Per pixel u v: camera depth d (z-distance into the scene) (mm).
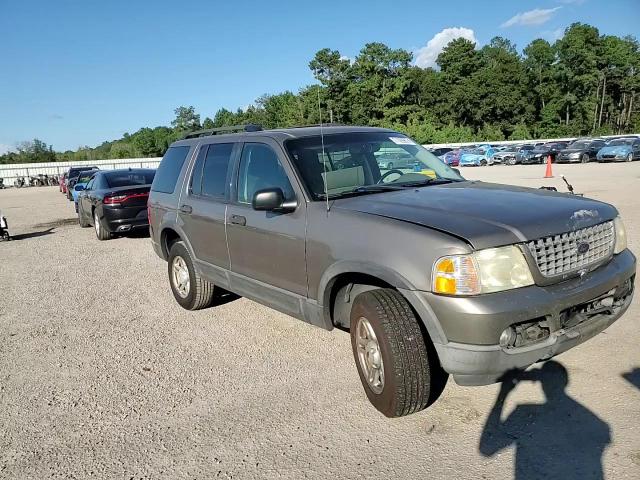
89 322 5988
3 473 3180
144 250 10602
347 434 3350
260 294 4531
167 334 5410
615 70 97438
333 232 3627
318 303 3838
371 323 3316
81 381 4410
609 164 31391
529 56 95250
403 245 3166
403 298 3285
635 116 99562
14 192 41219
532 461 2949
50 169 56438
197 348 4977
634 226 9180
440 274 2965
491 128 88188
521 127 88438
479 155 42844
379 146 4645
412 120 78312
